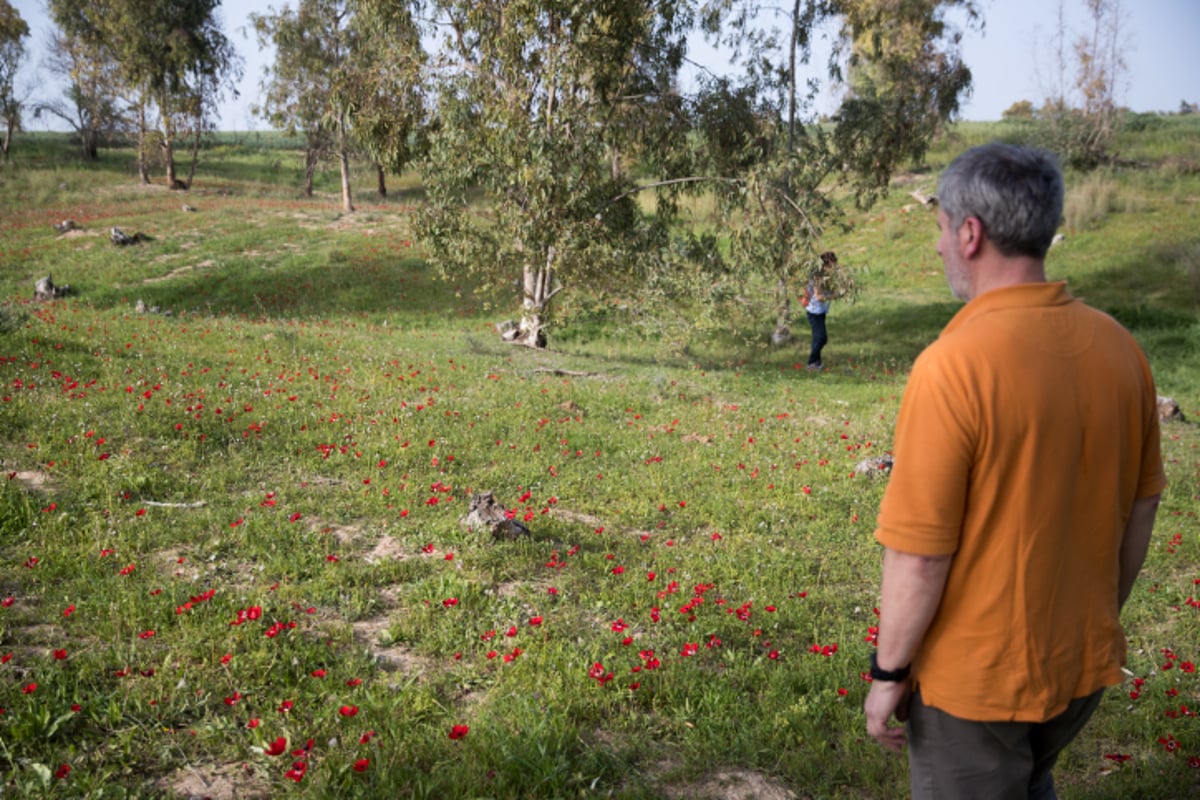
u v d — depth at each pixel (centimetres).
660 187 1753
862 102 1973
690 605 489
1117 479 188
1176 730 402
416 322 2162
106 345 1134
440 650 421
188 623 409
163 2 4588
